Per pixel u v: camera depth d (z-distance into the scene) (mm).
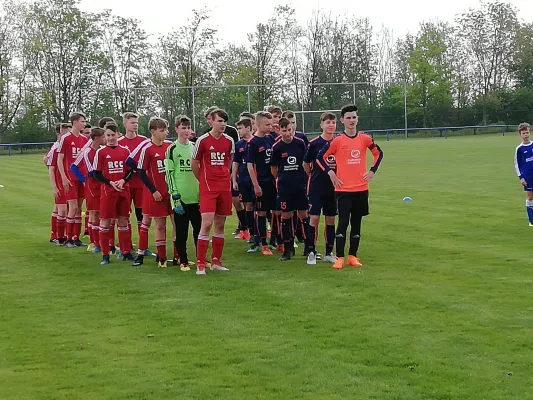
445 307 6703
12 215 15523
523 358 5270
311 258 9148
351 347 5598
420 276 8117
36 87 56469
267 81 63125
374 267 8750
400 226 12172
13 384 5012
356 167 8828
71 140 11062
